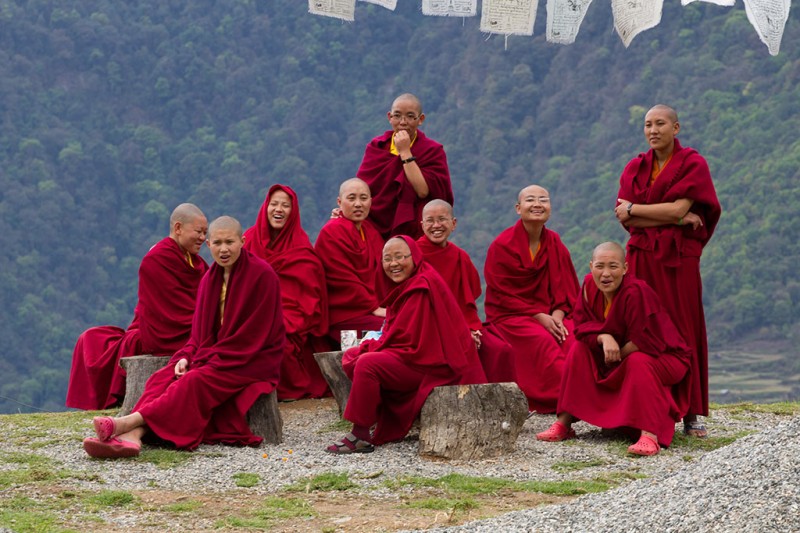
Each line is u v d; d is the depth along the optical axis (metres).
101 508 7.51
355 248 12.12
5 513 7.26
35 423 11.17
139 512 7.42
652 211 9.77
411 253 9.74
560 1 9.05
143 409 9.44
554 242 11.66
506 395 9.30
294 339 11.83
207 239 9.94
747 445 6.98
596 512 6.54
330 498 7.88
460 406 9.24
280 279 11.81
